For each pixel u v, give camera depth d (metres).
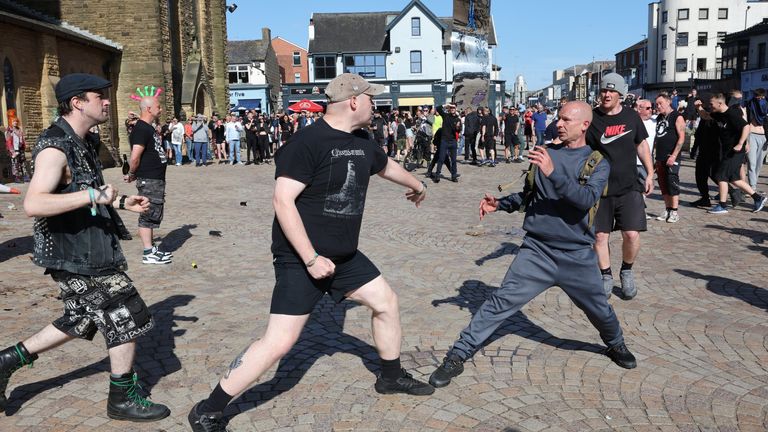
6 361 3.35
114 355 3.38
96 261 3.22
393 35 52.34
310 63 53.94
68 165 3.06
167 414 3.51
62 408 3.60
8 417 3.49
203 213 10.94
